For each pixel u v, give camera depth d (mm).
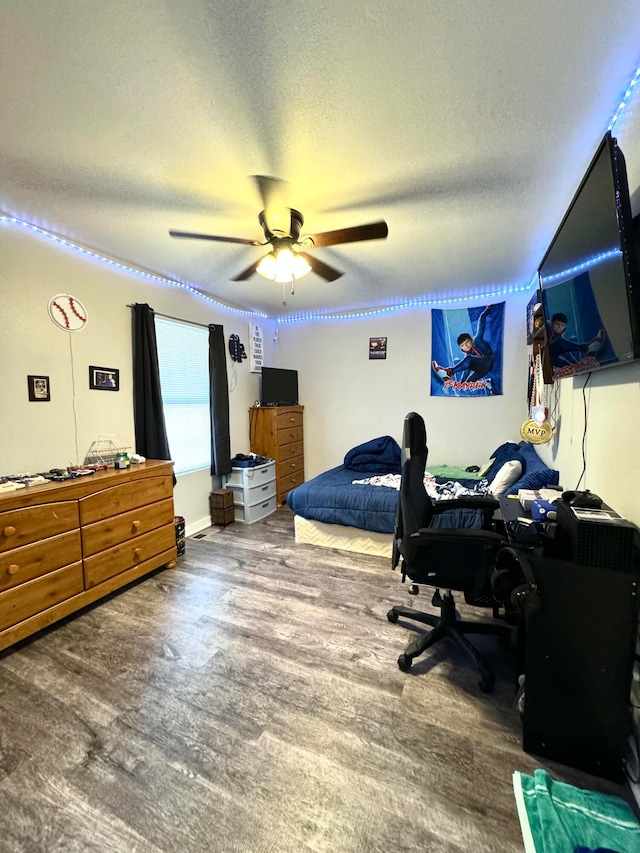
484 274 3328
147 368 3086
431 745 1382
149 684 1694
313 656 1875
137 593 2518
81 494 2238
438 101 1382
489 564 1663
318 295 3969
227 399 4020
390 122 1488
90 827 1124
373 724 1474
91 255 2742
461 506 2148
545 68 1244
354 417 4824
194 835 1101
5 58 1182
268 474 4344
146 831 1111
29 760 1334
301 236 2480
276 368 4914
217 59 1197
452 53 1188
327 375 4926
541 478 2340
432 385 4379
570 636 1278
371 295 3994
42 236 2432
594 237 1395
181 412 3641
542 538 1379
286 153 1666
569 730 1292
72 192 1967
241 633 2068
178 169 1771
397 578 2715
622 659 1234
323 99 1366
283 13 1057
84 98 1342
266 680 1713
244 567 2922
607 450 1619
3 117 1422
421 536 1695
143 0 1008
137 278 3121
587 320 1532
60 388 2562
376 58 1202
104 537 2379
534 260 2982
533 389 3148
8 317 2277
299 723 1480
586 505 1440
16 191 1952
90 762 1325
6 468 2285
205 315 3902
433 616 2088
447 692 1639
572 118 1472
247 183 1890
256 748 1375
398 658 1823
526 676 1333
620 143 1483
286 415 4676
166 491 2863
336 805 1179
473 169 1801
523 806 1146
